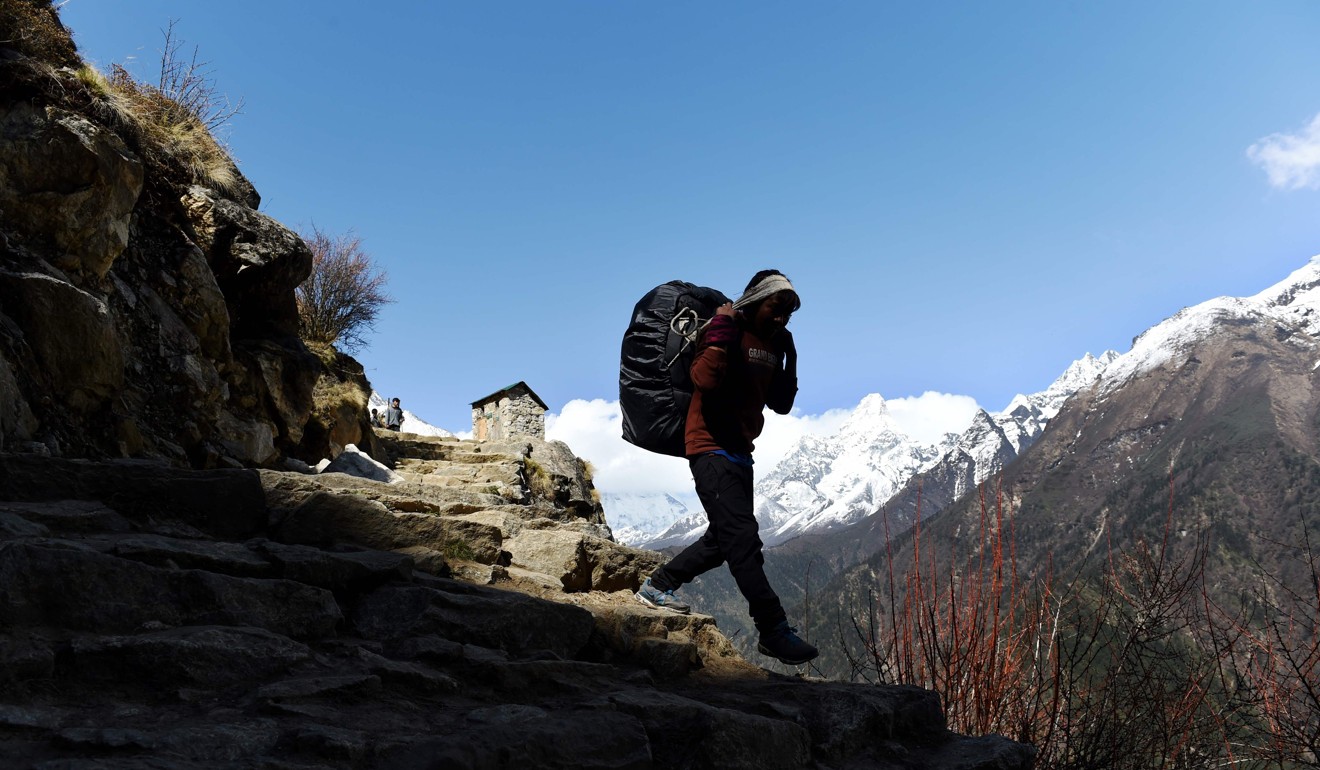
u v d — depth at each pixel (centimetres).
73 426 561
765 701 324
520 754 221
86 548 262
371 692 249
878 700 324
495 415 3002
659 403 382
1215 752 498
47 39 664
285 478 432
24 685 212
